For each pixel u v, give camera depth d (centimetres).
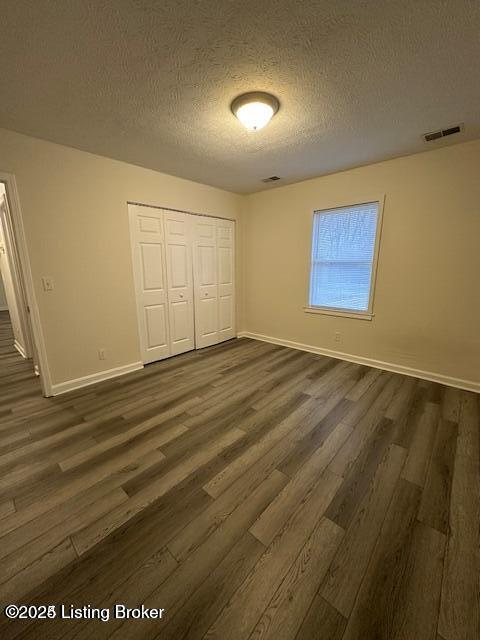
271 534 130
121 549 123
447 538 128
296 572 114
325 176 341
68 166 257
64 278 268
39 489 156
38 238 248
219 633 95
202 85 168
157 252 343
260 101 177
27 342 365
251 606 103
